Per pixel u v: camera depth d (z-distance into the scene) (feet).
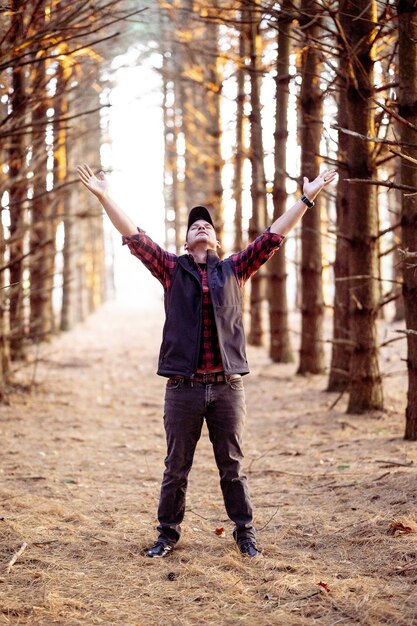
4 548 13.26
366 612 10.48
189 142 63.41
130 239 12.79
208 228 13.30
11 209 31.63
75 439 24.52
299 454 21.29
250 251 13.08
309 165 29.50
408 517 14.05
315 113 30.22
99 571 12.45
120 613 10.78
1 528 14.20
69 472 19.77
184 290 12.77
